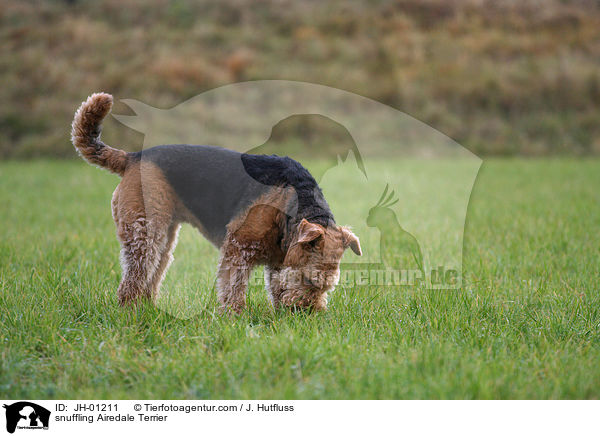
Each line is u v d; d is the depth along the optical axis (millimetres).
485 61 33844
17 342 6043
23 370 5582
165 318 6801
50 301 7078
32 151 25578
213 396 5207
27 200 15930
